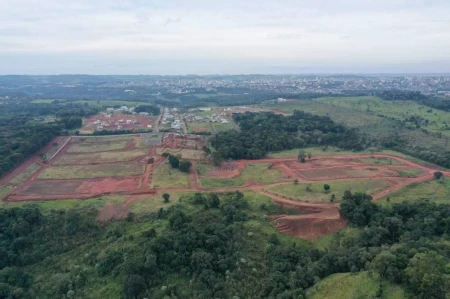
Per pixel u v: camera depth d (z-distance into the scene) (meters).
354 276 82.12
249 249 100.31
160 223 109.69
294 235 111.31
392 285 74.62
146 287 85.88
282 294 81.19
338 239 109.06
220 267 91.62
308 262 94.88
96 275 91.50
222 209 117.56
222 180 153.12
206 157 183.50
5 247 101.12
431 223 107.12
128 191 137.00
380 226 106.50
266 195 134.25
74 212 114.50
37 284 90.62
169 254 93.50
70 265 96.62
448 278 68.75
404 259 78.62
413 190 142.62
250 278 89.88
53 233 108.06
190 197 128.62
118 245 99.62
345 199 121.44
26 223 107.31
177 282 88.75
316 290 81.44
